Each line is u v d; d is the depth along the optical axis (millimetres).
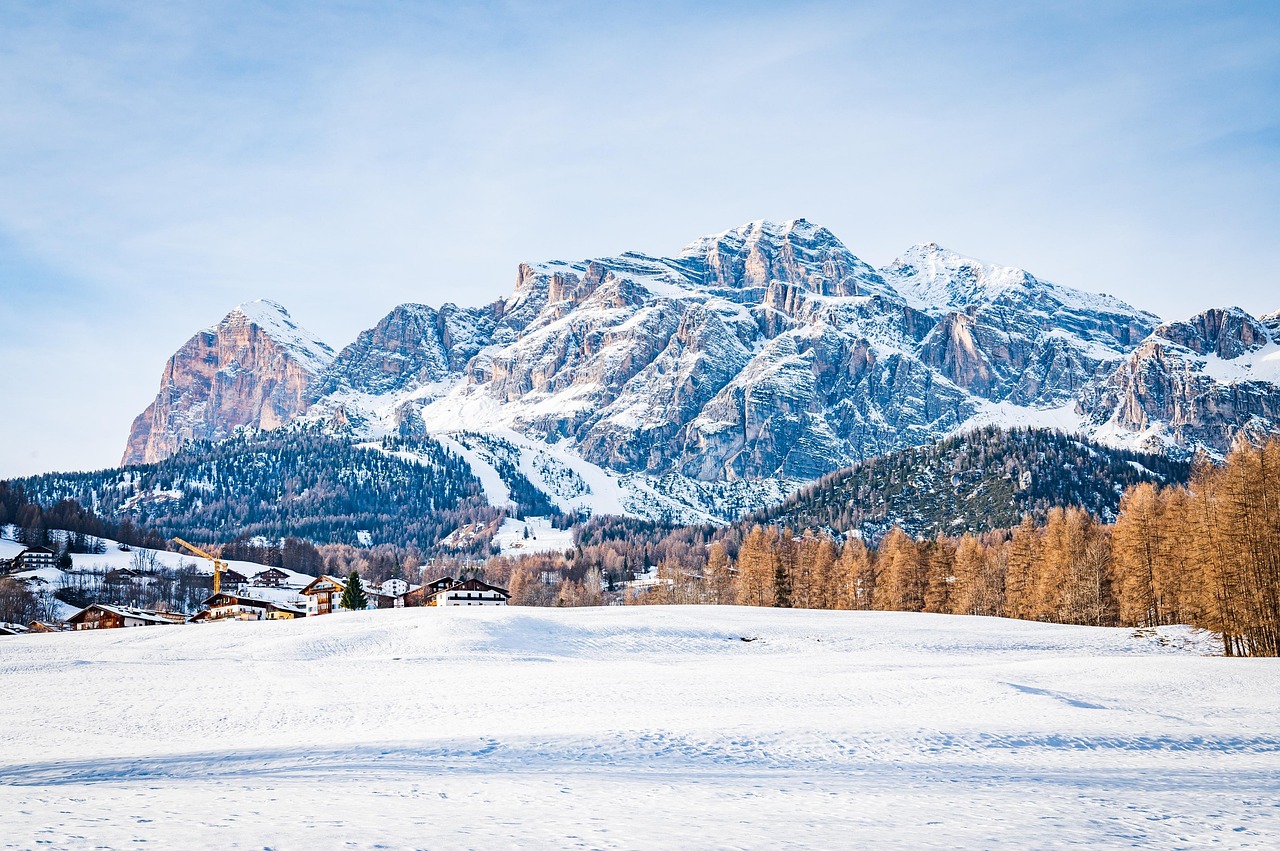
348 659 92188
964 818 23047
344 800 23266
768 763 33344
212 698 60469
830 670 77188
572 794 25391
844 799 25625
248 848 16734
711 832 20297
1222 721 45219
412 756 34281
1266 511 80938
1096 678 63125
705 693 59781
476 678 71312
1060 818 23328
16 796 23328
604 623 121312
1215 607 82438
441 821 20469
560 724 44594
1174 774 31594
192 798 23156
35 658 96188
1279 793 28000
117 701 59344
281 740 42344
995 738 38844
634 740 37688
